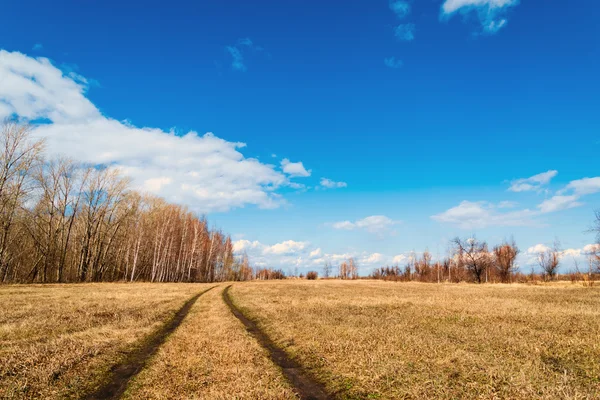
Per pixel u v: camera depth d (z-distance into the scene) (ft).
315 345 41.14
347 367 32.96
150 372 31.76
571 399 24.50
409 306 80.84
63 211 171.73
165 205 272.31
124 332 47.65
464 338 44.91
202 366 33.22
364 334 46.91
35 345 38.88
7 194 140.87
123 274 249.96
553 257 236.02
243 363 34.35
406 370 31.50
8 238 152.15
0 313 59.31
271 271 587.27
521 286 183.11
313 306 81.15
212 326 54.29
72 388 27.89
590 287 157.58
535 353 37.35
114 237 212.02
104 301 82.12
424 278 319.06
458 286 197.77
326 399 26.94
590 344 40.91
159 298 94.79
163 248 259.39
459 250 268.00
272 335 49.34
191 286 182.60
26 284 137.69
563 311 68.90
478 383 28.04
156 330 51.93
